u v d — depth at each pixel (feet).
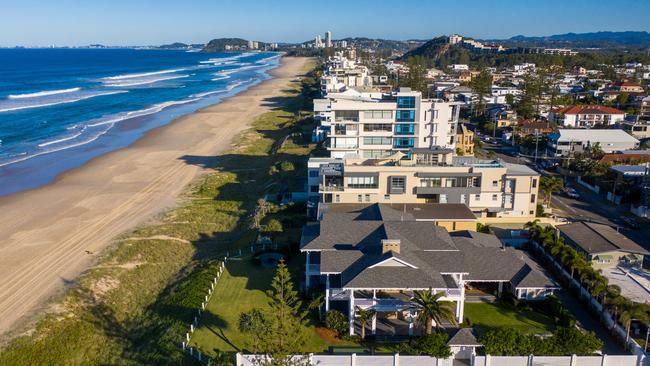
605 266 184.44
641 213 241.14
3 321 154.71
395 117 299.58
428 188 214.69
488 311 152.05
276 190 276.82
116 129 455.22
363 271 139.74
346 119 299.38
